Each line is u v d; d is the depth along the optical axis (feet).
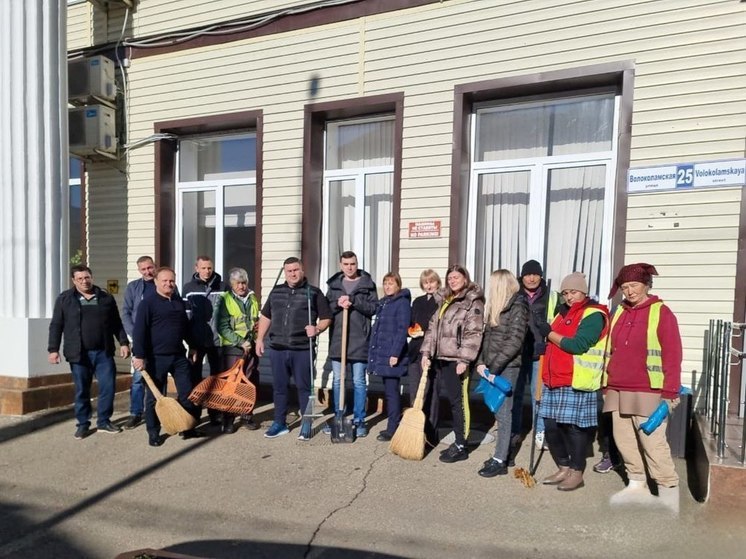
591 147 17.63
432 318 15.06
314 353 16.76
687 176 15.40
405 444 14.56
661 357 11.20
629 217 16.16
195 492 12.89
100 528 11.30
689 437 14.37
